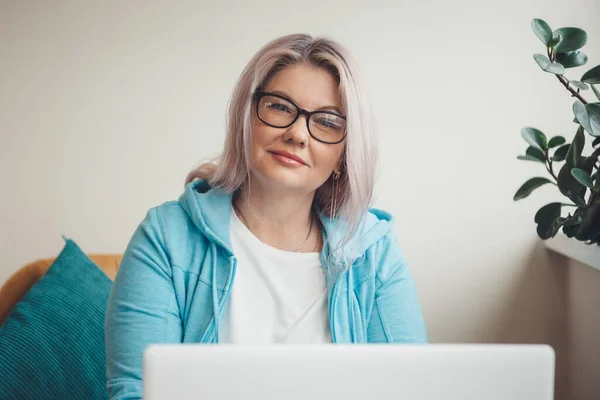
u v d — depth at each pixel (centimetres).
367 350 78
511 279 271
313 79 135
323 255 144
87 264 200
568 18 261
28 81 268
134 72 268
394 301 149
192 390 76
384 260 152
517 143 267
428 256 271
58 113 270
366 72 266
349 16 265
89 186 272
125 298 132
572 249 247
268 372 76
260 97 135
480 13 264
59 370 170
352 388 78
